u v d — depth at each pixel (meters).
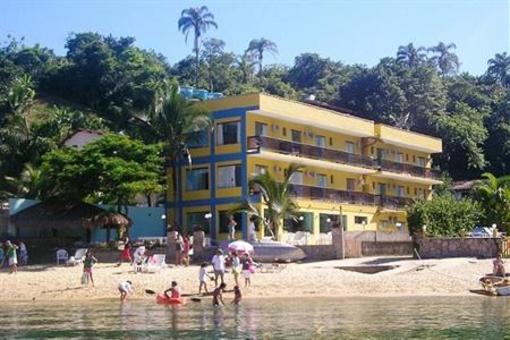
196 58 130.12
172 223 62.28
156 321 26.03
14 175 77.81
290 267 43.31
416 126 101.69
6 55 123.81
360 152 73.38
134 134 61.25
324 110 66.38
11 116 86.56
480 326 23.30
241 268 38.97
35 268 46.56
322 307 30.44
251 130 59.72
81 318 27.45
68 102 115.12
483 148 102.44
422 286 37.62
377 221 72.94
